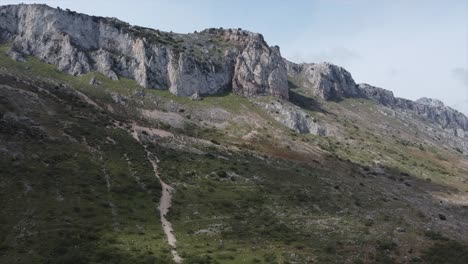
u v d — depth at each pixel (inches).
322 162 5935.0
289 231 3262.8
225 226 3255.4
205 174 4466.0
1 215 2696.9
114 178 3796.8
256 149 5831.7
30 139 3978.8
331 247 2918.3
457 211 4982.8
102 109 5797.2
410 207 4549.7
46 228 2650.1
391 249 3029.0
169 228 3090.6
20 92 5167.3
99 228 2812.5
